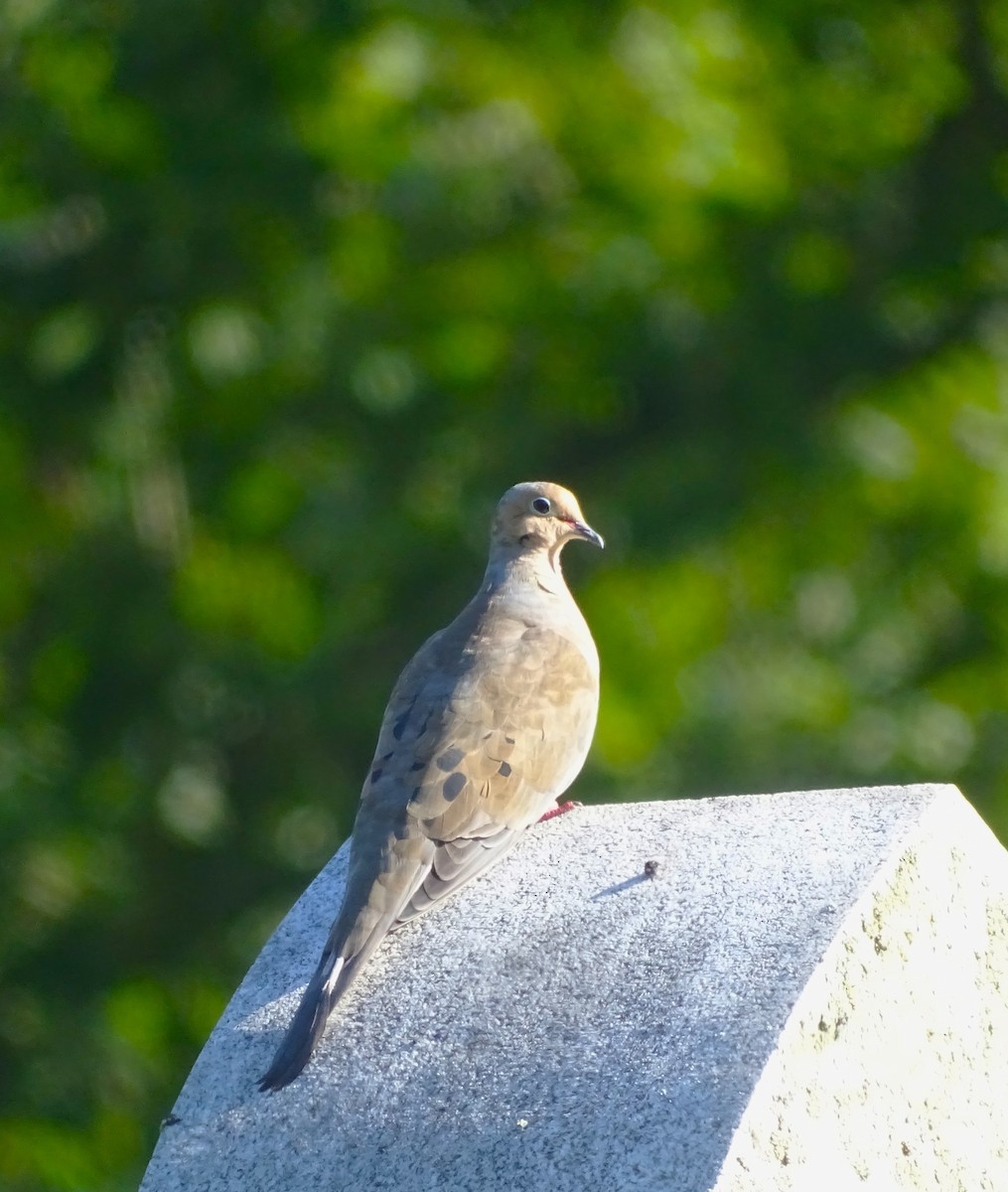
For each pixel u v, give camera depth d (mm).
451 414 16562
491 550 8648
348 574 15891
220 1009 15602
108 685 16422
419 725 7086
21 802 15328
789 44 17469
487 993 5738
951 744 16250
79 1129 15062
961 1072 5773
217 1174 5512
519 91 15516
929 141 17984
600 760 14562
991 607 16781
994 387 16922
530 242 16188
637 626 15555
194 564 16359
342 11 15266
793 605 16219
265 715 16047
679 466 16469
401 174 15023
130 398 16281
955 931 5953
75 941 15969
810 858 5922
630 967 5672
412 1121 5422
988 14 17875
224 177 15328
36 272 15977
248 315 15828
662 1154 5066
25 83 15586
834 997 5445
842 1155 5293
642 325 16562
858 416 16453
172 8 15398
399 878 6359
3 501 16219
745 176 15938
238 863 16172
